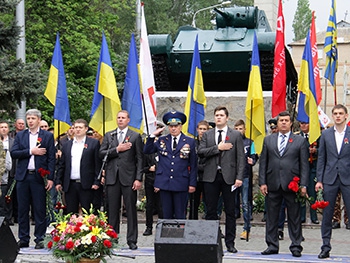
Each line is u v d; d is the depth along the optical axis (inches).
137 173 471.5
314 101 541.3
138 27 1252.5
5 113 780.0
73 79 1259.8
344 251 485.7
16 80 688.4
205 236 353.1
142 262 429.1
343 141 445.7
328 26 753.0
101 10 1400.1
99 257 389.4
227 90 765.3
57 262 424.2
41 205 479.8
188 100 555.2
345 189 442.3
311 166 580.4
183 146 468.4
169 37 723.4
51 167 481.7
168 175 466.9
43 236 478.0
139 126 543.8
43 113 1114.1
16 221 624.7
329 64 750.5
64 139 591.5
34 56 1189.7
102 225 400.2
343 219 647.1
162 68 729.0
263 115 524.1
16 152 478.3
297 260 432.8
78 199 490.6
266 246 505.0
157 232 358.3
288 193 453.4
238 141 459.8
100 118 540.1
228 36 728.3
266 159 462.0
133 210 473.7
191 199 504.7
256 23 748.6
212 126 597.3
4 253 388.2
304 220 591.5
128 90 545.3
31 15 1224.2
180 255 352.2
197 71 552.1
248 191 520.4
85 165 483.2
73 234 387.2
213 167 458.9
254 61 524.4
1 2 684.7
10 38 698.8
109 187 474.0
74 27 1259.8
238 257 439.8
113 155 472.7
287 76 760.3
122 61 1096.8
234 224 462.9
